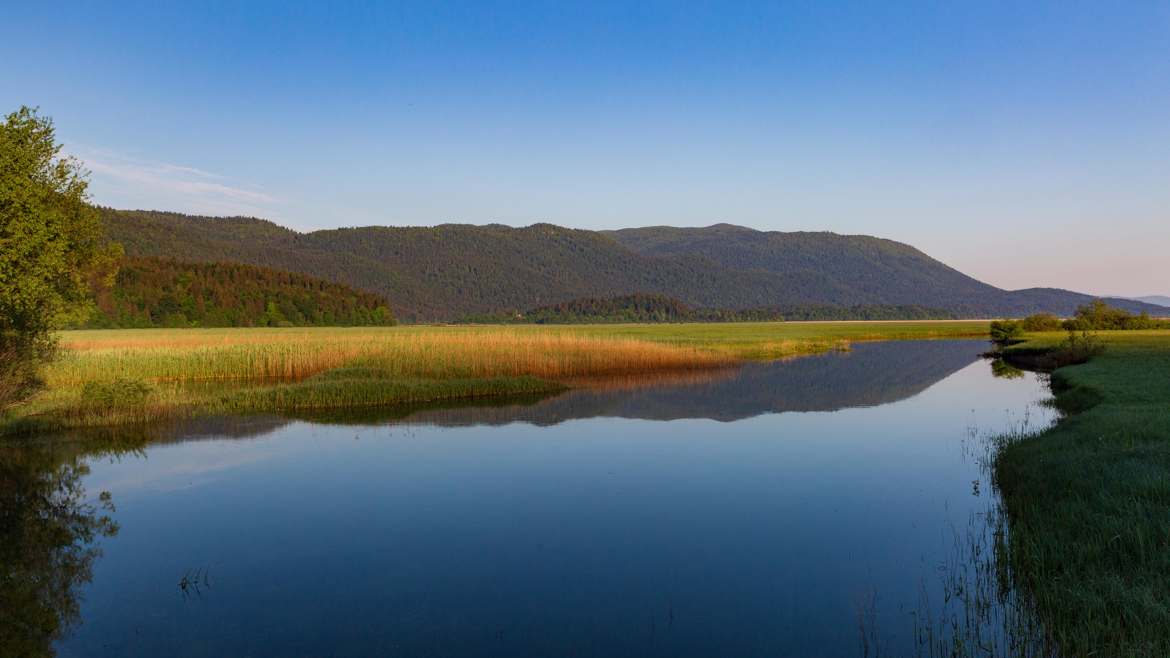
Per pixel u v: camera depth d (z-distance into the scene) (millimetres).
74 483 12797
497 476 13320
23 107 17234
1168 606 5898
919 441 16656
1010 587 7723
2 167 15414
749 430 18297
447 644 6691
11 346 17766
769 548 9312
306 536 9883
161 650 6582
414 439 16969
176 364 29359
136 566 8758
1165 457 10078
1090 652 5676
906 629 6863
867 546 9320
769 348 49219
